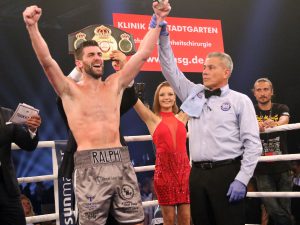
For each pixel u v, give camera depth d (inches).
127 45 113.2
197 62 301.7
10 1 336.5
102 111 100.9
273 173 162.1
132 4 354.3
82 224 97.0
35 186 299.3
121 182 99.3
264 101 170.4
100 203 96.7
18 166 362.3
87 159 97.6
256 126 108.1
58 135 374.9
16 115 113.0
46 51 95.9
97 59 100.9
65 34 364.8
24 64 358.9
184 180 143.3
